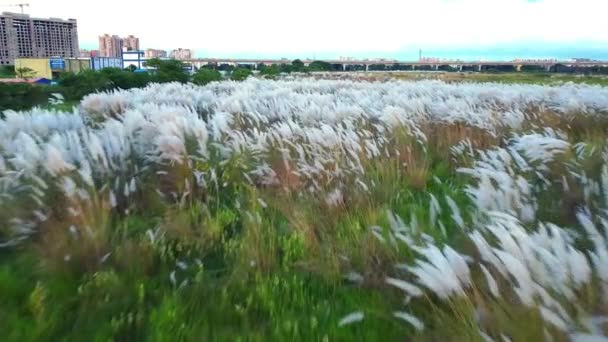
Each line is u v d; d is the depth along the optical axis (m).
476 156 6.30
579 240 3.13
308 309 2.87
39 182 4.09
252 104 10.33
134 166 5.33
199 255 3.68
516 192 3.58
